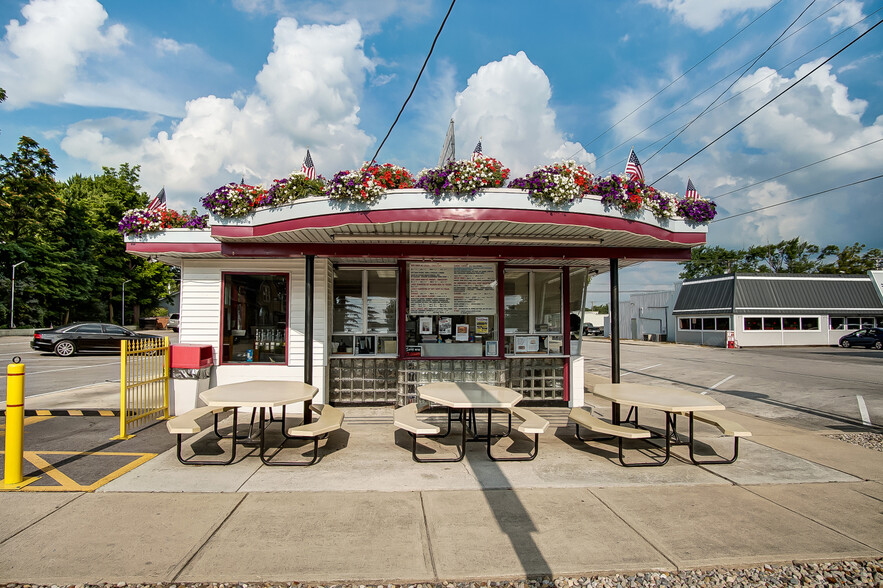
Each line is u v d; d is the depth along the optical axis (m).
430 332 8.29
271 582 3.02
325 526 3.75
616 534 3.69
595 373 15.67
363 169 5.79
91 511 3.96
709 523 3.90
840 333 32.16
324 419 5.51
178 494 4.34
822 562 3.38
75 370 14.02
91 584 2.96
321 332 8.09
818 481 4.91
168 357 7.50
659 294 39.88
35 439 6.18
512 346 8.57
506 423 7.40
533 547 3.47
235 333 8.23
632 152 6.69
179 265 9.08
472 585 3.07
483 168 5.61
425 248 6.95
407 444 6.09
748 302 31.17
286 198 5.98
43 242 33.53
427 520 3.88
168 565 3.16
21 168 32.34
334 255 6.84
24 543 3.42
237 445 5.95
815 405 9.79
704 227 6.84
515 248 7.12
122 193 44.00
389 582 3.06
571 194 5.61
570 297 8.81
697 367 17.77
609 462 5.46
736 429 5.38
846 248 49.44
